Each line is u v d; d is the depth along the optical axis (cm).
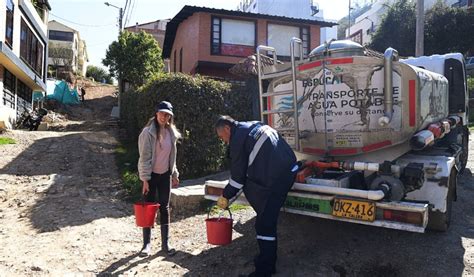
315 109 529
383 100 486
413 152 538
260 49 576
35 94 2838
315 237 528
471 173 837
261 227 405
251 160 402
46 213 645
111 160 1080
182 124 849
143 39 2647
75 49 5972
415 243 494
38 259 471
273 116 578
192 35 2042
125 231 573
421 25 1562
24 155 1123
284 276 427
